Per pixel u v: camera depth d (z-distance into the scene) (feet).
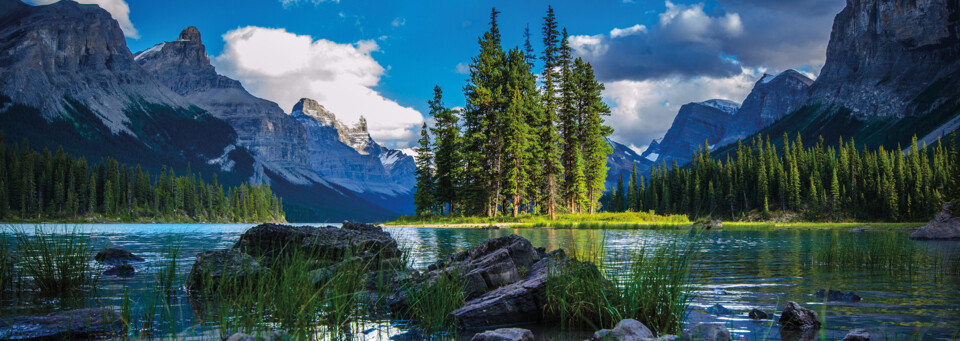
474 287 31.81
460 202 240.73
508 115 206.08
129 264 49.06
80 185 437.58
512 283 32.68
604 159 251.39
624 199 465.88
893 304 29.30
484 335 22.00
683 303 26.14
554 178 220.43
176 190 501.56
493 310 26.81
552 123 224.53
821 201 362.33
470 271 32.89
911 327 23.50
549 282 27.91
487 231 142.92
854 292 33.55
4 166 397.39
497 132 215.51
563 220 192.34
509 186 214.07
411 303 28.19
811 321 24.14
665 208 402.93
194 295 32.83
